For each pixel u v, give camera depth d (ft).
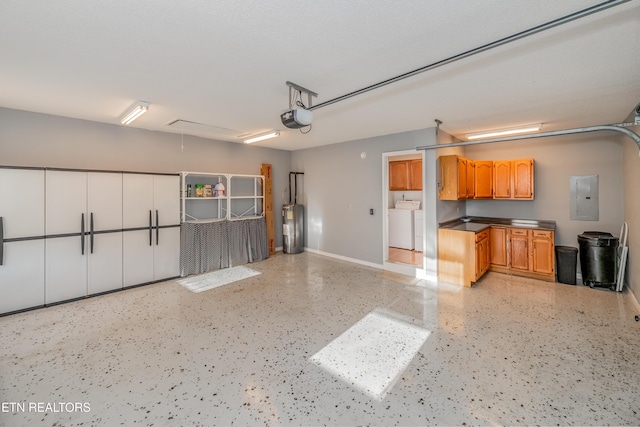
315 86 9.45
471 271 14.29
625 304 11.84
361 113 12.44
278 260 20.06
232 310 11.50
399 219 22.79
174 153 16.94
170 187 15.48
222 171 19.24
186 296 13.07
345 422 5.83
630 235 12.71
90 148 13.98
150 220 14.67
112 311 11.38
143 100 10.94
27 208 11.28
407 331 9.70
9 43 6.75
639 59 7.50
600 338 9.07
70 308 11.66
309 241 22.63
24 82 9.16
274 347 8.73
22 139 12.22
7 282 10.91
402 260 18.30
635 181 11.73
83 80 9.00
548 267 15.05
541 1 5.30
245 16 5.75
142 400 6.48
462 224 17.35
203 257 16.84
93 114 12.86
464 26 6.13
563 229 15.81
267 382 7.11
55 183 11.89
